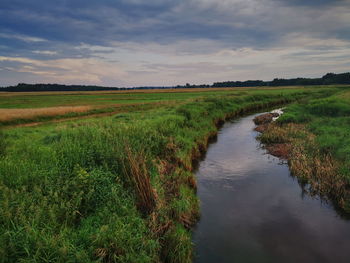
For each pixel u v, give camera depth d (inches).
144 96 2731.3
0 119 900.0
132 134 367.6
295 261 196.2
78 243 160.6
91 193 208.5
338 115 762.2
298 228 239.5
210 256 203.5
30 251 141.9
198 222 252.7
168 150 387.5
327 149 421.1
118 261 154.7
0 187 190.4
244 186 339.0
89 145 298.0
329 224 244.8
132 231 180.9
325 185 307.6
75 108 1322.6
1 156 275.6
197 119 705.6
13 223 153.8
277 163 431.8
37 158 265.4
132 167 238.7
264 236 228.1
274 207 280.5
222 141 610.9
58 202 194.9
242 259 199.6
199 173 390.6
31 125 898.1
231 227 243.4
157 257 173.8
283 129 653.9
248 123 897.5
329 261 195.6
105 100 2247.8
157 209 219.3
